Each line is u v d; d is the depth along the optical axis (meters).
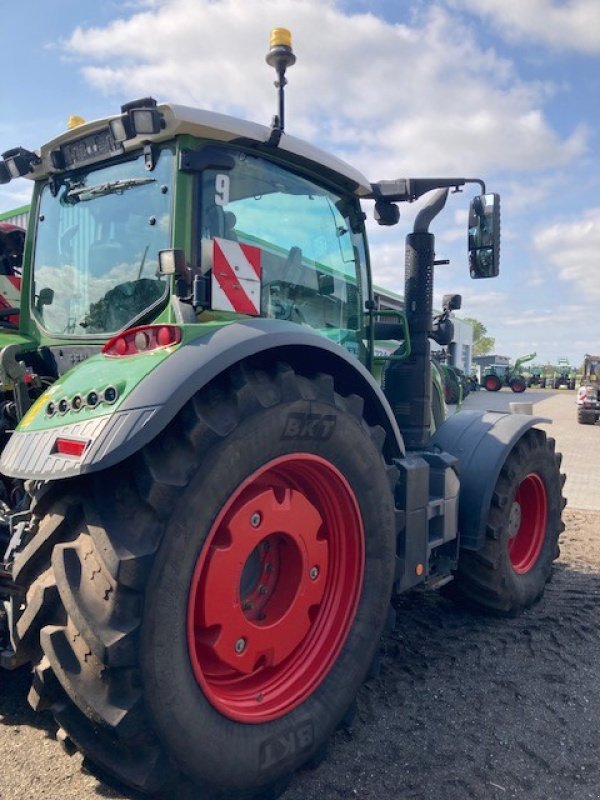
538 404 29.34
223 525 2.14
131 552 1.87
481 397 33.72
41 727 2.62
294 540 2.41
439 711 2.91
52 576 1.96
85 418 1.99
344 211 3.38
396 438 2.96
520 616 4.01
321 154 3.01
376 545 2.68
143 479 1.95
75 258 3.00
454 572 3.88
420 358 3.66
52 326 3.11
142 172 2.71
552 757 2.59
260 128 2.72
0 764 2.38
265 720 2.26
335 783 2.40
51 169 3.04
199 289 2.39
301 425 2.29
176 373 2.01
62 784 2.29
